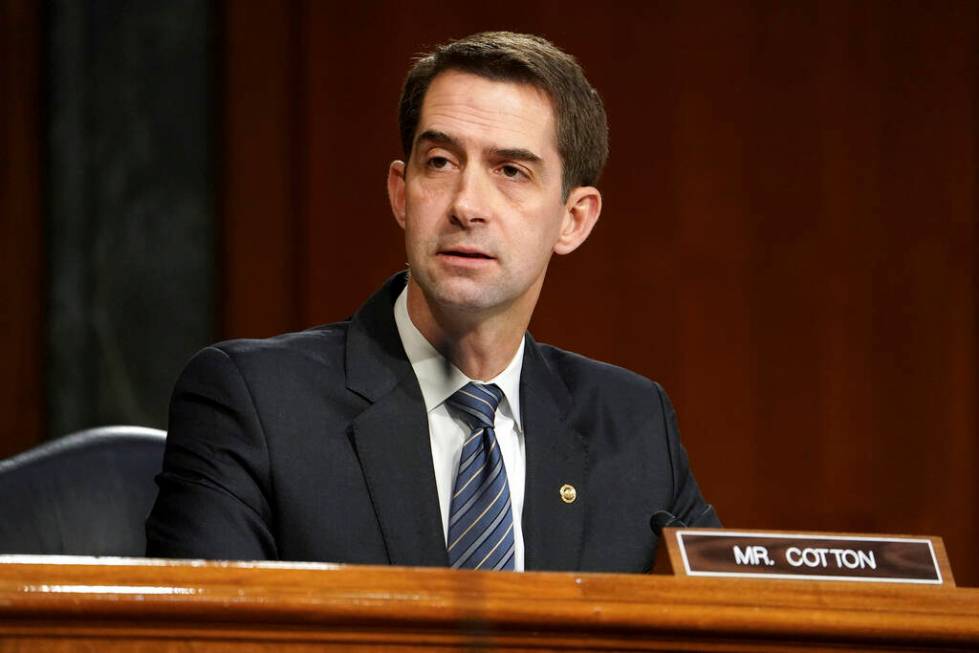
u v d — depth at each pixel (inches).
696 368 575.2
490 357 234.5
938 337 584.1
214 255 553.9
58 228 543.2
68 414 541.6
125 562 134.2
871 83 583.2
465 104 219.6
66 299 542.9
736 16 578.6
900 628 149.6
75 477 271.4
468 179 218.1
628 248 573.6
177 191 551.5
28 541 263.7
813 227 581.3
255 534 213.6
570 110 226.2
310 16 558.6
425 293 223.6
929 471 583.2
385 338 237.3
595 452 244.7
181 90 553.3
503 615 138.5
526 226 220.8
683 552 159.3
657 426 255.6
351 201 560.4
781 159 580.4
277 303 556.7
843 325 581.9
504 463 233.6
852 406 581.9
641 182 574.2
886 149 584.1
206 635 134.1
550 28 568.7
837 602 151.5
